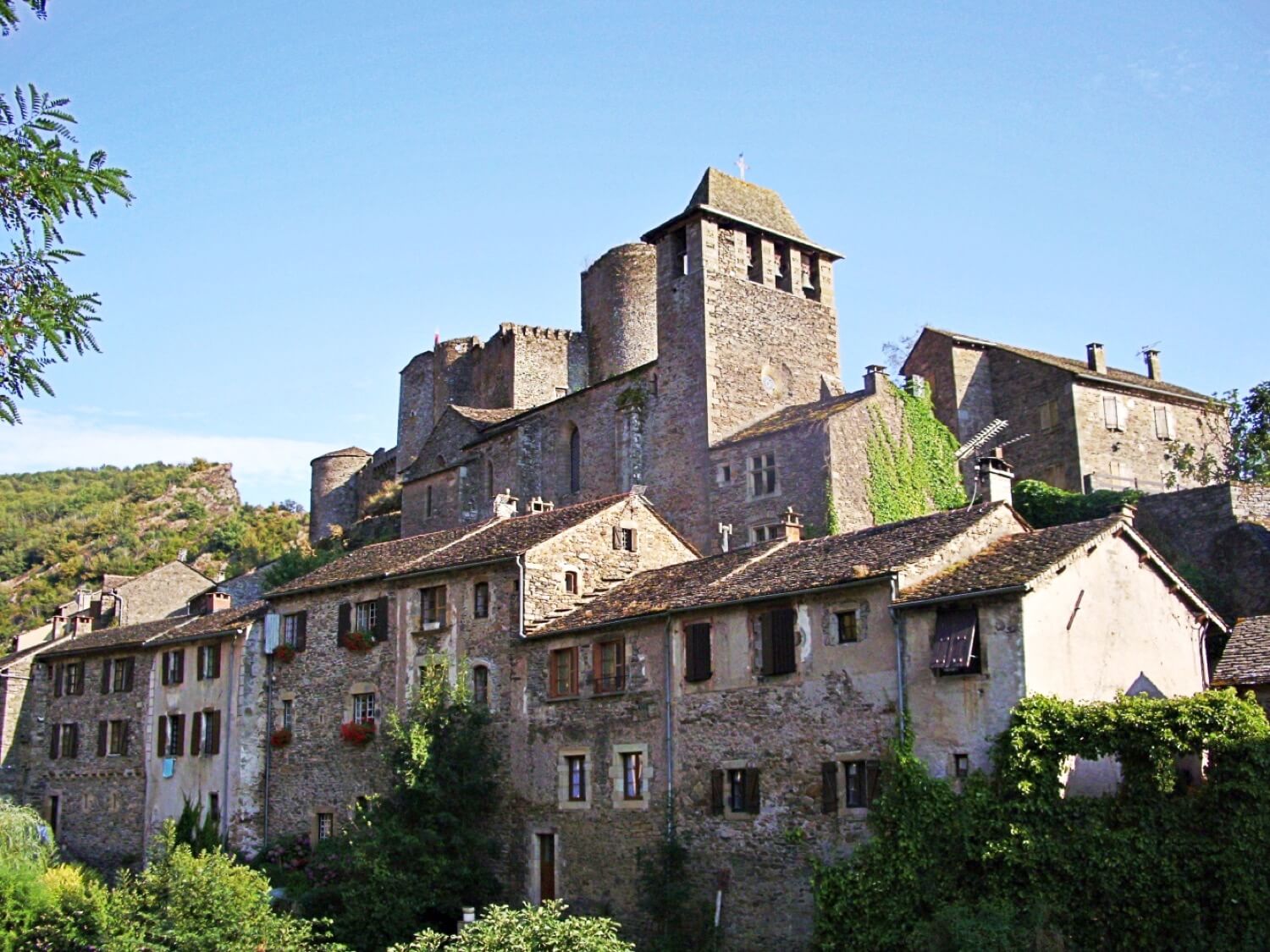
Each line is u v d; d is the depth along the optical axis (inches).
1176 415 2001.7
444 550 1534.2
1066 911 866.1
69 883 1279.5
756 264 1984.5
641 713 1206.9
